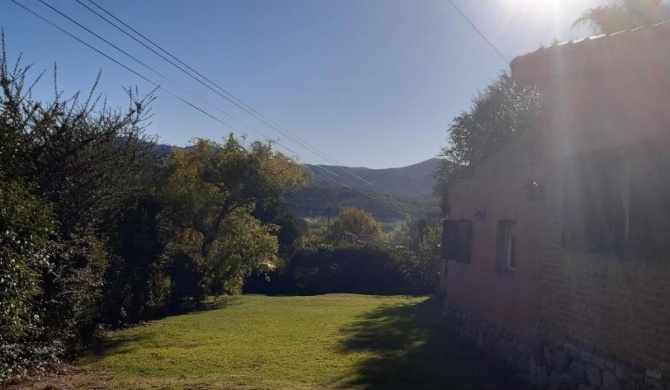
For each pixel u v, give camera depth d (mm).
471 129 23344
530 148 9516
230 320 17516
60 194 11688
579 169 7809
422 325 15391
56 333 10805
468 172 22594
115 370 10484
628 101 6961
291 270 34500
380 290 32969
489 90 22891
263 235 27281
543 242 8797
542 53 8055
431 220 33938
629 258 6586
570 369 7844
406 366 10234
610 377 6906
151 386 8312
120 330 15727
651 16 12961
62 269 11102
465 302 13438
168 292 20516
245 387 8094
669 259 5918
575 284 7805
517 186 10008
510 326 10227
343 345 12539
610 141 7215
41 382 9094
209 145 24906
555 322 8352
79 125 12383
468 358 10922
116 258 15516
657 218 6230
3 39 10602
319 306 21609
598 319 7211
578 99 7910
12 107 10547
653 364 6133
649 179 6418
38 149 11352
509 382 9000
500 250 11156
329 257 34438
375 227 51188
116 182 13484
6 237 7883
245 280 32906
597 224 7441
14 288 8008
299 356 11320
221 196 24797
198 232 24328
